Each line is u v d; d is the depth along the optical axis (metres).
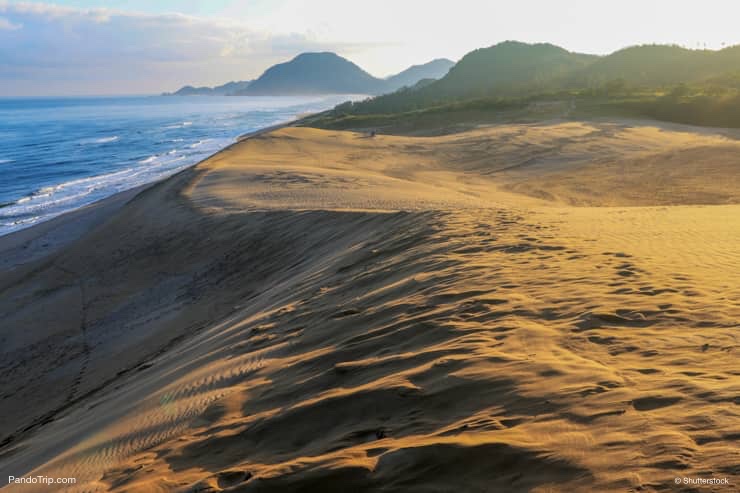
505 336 4.78
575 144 45.88
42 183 54.00
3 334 16.70
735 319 4.50
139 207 29.17
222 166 37.12
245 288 15.27
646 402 3.06
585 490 2.38
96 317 16.69
